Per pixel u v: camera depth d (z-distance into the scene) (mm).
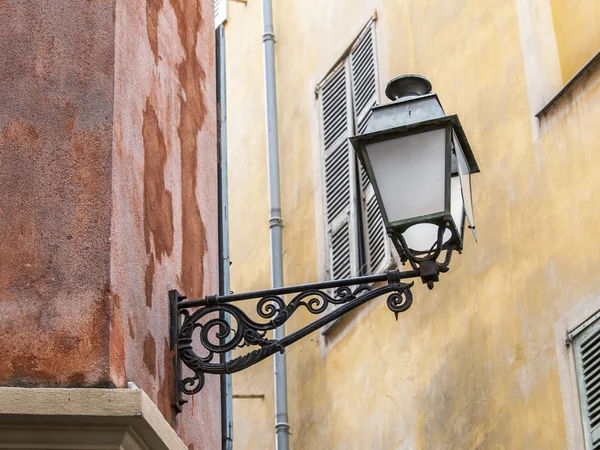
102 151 6566
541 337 10578
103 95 6715
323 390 13695
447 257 6914
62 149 6555
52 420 5855
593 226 10242
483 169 11781
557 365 10297
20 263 6285
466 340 11508
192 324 7008
